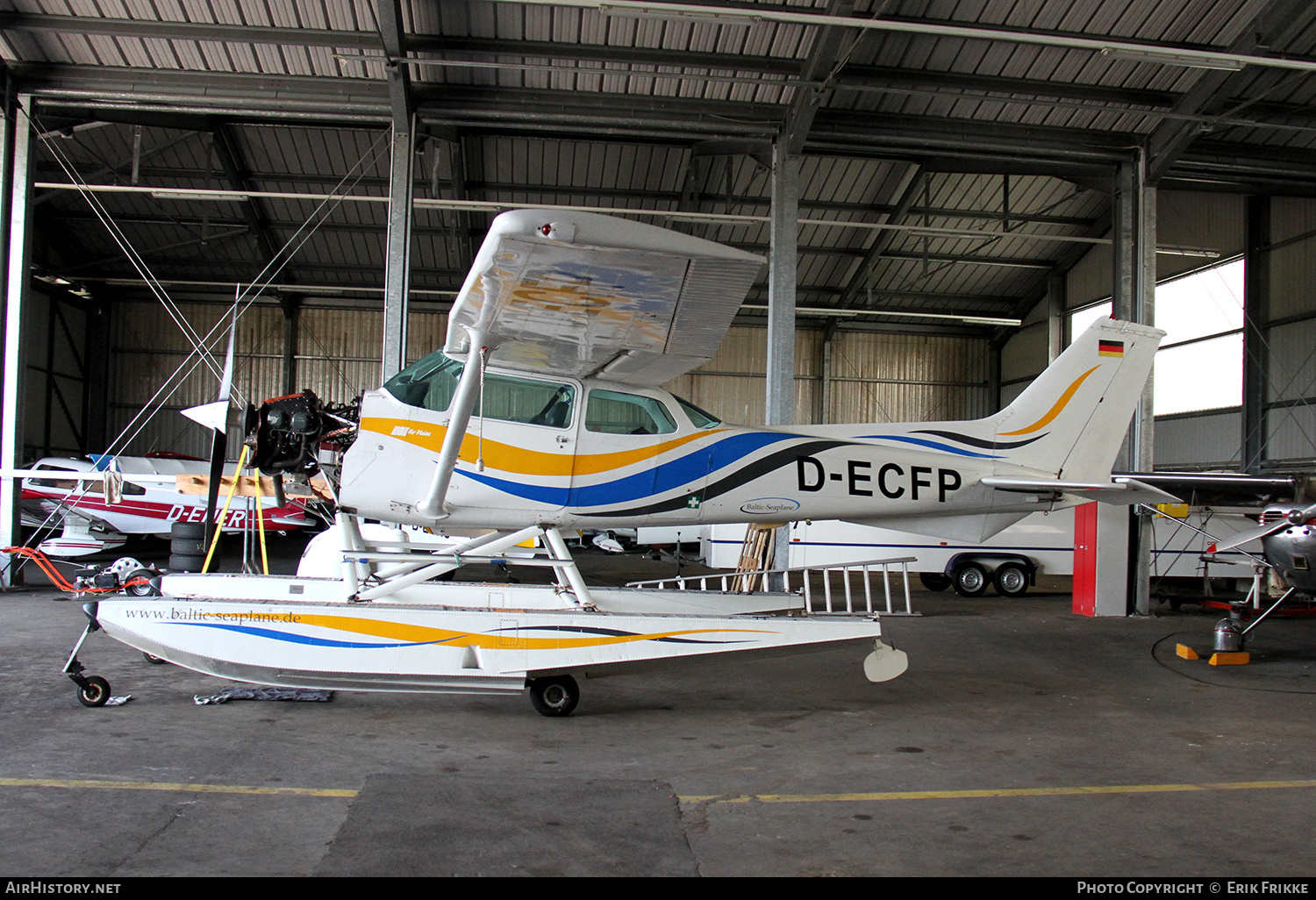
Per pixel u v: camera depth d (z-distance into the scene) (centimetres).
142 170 1335
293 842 251
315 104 852
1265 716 454
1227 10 802
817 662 591
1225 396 1430
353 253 1627
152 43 829
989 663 601
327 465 464
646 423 481
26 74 852
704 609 518
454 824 270
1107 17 817
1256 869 249
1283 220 1337
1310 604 923
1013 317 1864
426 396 452
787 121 888
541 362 456
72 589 508
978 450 574
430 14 817
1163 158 903
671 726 411
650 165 1320
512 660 418
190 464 1270
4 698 425
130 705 417
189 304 1781
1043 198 1484
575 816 281
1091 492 540
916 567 1020
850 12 740
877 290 1792
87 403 1736
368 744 362
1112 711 462
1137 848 264
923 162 1220
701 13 675
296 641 411
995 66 863
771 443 507
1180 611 916
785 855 253
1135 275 930
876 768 348
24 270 883
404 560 461
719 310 383
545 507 460
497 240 322
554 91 875
